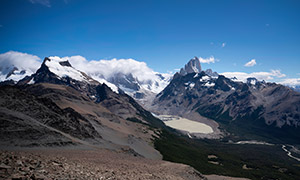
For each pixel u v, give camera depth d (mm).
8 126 71500
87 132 120875
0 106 82812
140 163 80500
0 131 67500
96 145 109250
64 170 29688
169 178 57469
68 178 25812
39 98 110938
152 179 47000
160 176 55781
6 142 63906
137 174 47781
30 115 91688
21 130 73188
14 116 79000
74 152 73438
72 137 100438
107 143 127312
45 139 76812
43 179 22375
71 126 110500
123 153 116750
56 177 24844
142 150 172125
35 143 70688
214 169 196625
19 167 24688
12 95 95188
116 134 188875
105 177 32438
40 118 95562
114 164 60031
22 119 80438
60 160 40719
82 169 34438
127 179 36594
